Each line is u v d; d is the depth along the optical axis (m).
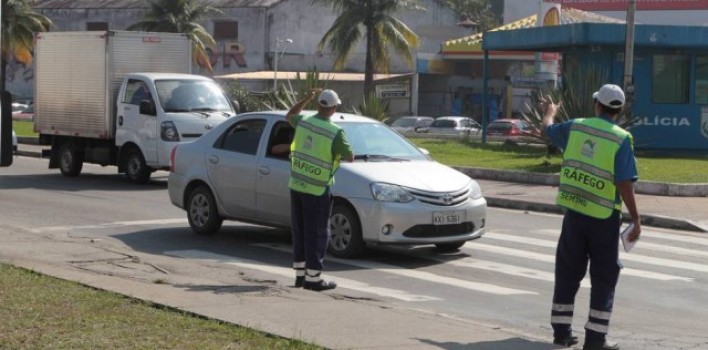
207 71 94.56
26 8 85.44
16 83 105.12
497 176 34.91
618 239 11.26
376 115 46.56
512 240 21.52
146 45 34.12
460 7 129.38
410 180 18.36
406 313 13.10
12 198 27.95
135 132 32.34
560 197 11.38
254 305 13.03
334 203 18.67
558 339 11.58
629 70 37.69
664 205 28.09
